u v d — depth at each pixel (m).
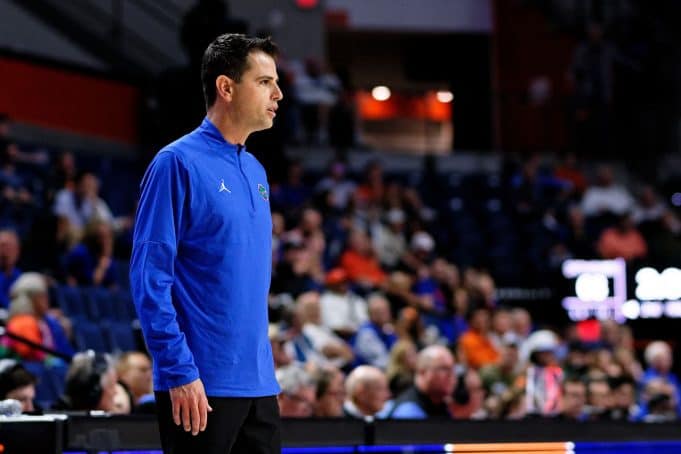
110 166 31.64
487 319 24.84
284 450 10.31
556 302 34.12
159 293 7.64
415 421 11.08
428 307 27.33
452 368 15.48
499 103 43.44
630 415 19.64
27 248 23.44
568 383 17.73
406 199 34.59
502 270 34.41
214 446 7.77
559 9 47.41
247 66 8.16
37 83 30.66
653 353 24.25
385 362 22.70
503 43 48.62
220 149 8.15
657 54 44.59
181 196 7.88
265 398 8.05
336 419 10.65
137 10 36.50
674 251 35.12
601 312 34.34
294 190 33.62
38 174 28.94
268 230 8.23
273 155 30.30
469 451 11.35
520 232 36.25
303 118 38.81
